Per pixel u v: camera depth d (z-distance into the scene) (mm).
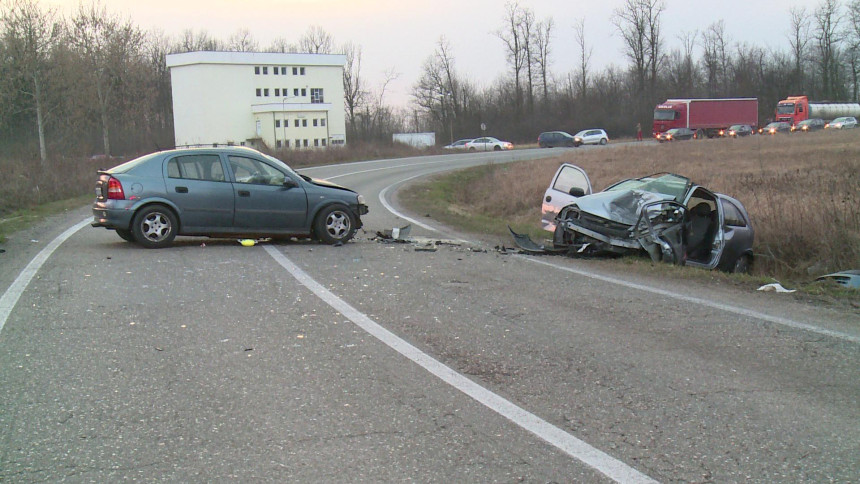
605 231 11430
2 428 4453
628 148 49031
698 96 89438
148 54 84938
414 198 24344
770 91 91000
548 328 6953
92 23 51281
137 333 6520
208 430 4465
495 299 8203
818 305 8242
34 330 6562
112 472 3902
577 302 8125
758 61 93875
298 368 5645
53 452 4133
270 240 12805
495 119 90250
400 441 4336
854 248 12375
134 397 4988
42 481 3787
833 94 91438
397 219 17656
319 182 12680
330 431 4473
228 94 74188
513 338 6586
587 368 5758
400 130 95750
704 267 11758
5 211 17469
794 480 3895
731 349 6328
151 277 9016
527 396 5121
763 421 4715
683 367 5812
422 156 52125
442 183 31109
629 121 85750
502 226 16703
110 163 30859
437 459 4098
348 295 8250
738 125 68500
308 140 75750
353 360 5871
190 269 9602
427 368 5695
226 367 5641
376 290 8562
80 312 7219
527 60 90000
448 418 4699
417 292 8500
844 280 10273
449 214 19781
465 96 92938
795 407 4965
